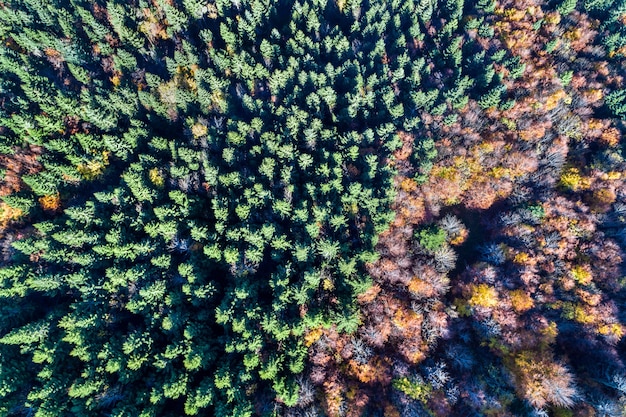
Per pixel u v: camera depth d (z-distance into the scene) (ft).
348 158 183.21
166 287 160.97
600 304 143.13
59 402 140.05
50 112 191.11
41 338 152.05
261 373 136.36
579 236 159.12
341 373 141.49
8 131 194.70
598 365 136.56
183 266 157.48
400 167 176.14
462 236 167.22
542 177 177.37
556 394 128.16
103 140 192.65
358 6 243.19
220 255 166.09
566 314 144.25
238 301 153.89
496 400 131.95
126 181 177.99
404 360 143.84
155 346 152.97
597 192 169.17
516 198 173.88
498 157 177.68
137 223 175.22
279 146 185.68
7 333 156.46
